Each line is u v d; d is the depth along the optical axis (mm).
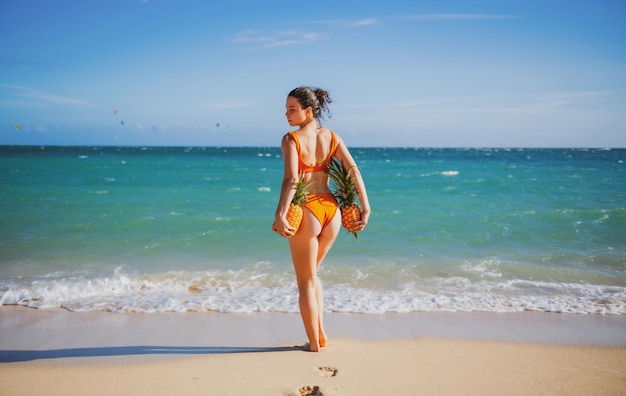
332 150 3729
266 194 17016
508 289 6242
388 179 24125
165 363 3682
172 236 9656
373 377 3387
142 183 21203
